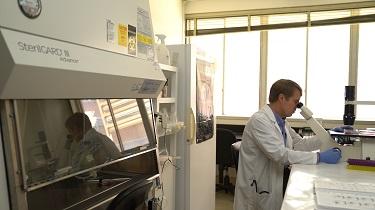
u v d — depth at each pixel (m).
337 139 2.04
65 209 1.18
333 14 3.87
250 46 4.41
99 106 1.38
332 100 4.10
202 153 2.71
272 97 2.12
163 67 2.08
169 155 2.30
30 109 1.03
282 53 4.29
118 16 1.38
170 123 2.16
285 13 4.04
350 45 3.96
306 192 1.21
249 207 2.10
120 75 1.29
